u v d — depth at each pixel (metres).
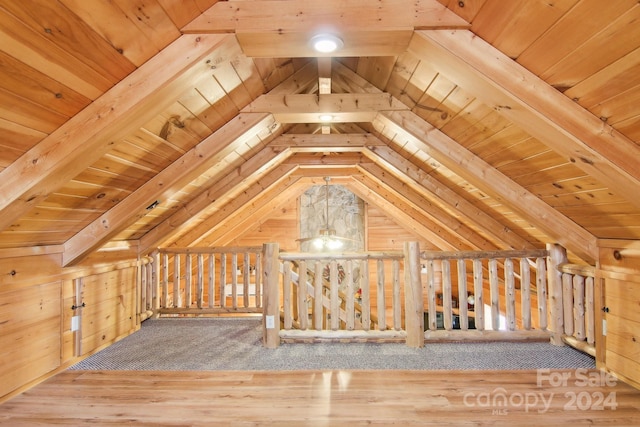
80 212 2.36
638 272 2.24
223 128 2.44
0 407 2.10
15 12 1.02
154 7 1.28
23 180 1.56
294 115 2.46
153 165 2.38
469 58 1.48
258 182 4.36
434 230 5.39
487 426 1.91
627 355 2.36
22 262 2.27
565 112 1.48
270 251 3.08
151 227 3.62
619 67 1.21
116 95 1.52
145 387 2.36
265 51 1.63
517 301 4.63
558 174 2.10
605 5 1.04
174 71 1.51
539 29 1.25
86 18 1.16
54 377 2.51
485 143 2.24
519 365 2.66
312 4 1.47
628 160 1.49
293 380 2.45
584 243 2.59
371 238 7.07
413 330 3.05
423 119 2.40
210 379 2.48
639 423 1.93
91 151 1.65
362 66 2.31
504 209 3.09
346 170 5.19
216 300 6.19
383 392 2.28
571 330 3.01
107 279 3.16
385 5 1.46
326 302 3.41
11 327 2.19
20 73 1.20
